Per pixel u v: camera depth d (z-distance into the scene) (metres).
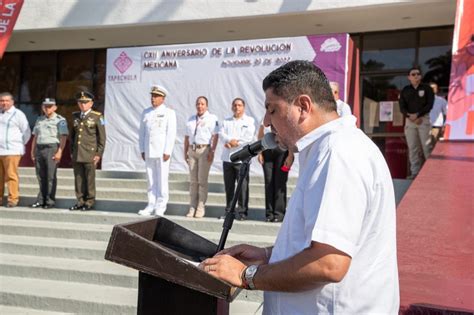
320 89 1.75
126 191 8.10
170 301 1.93
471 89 7.96
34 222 7.30
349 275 1.62
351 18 9.75
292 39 8.57
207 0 10.00
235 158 2.34
